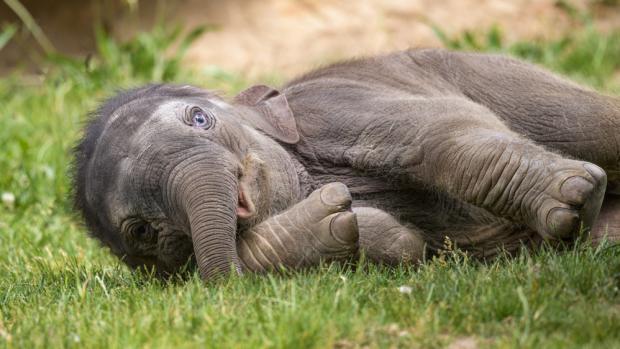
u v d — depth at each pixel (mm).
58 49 28141
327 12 28422
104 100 12141
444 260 10656
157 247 11000
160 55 25172
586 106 12641
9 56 28031
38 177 18047
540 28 28688
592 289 9156
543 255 10094
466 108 11555
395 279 10094
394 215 11750
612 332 8242
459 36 28312
